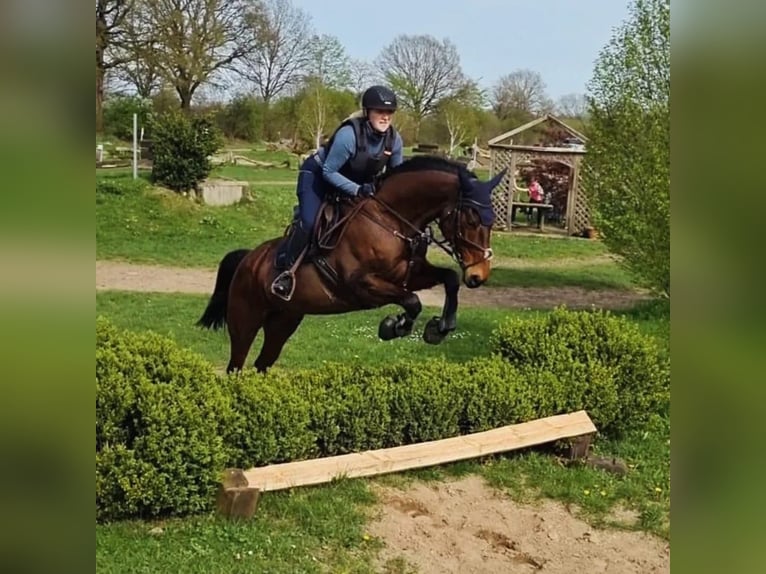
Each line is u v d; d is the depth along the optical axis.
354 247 5.25
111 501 4.16
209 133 19.86
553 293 14.63
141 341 4.73
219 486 4.46
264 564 3.96
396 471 5.12
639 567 4.39
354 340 9.71
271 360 6.16
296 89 39.50
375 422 5.28
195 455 4.31
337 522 4.48
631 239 11.52
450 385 5.62
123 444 4.21
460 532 4.62
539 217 21.92
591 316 6.66
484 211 5.05
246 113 39.31
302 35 39.16
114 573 3.68
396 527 4.56
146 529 4.21
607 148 11.79
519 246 19.47
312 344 9.40
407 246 5.24
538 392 5.92
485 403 5.69
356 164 5.29
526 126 22.55
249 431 4.74
